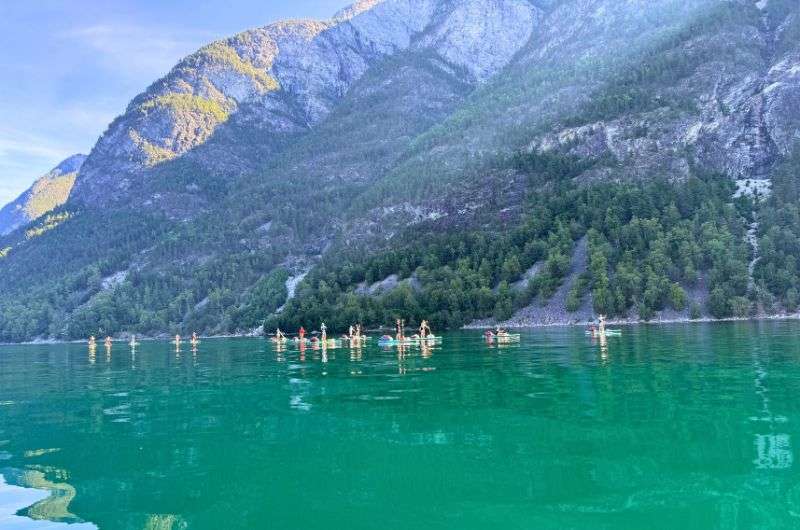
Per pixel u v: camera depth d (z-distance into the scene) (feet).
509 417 104.47
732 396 112.98
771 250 478.59
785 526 56.34
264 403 134.41
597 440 85.92
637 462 75.25
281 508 66.39
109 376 221.46
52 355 414.82
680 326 376.89
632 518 59.31
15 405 150.92
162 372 227.61
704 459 75.15
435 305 533.14
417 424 103.09
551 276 529.45
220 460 85.87
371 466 79.61
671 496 64.08
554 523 58.90
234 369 225.35
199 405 136.46
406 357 238.68
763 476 68.54
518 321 500.33
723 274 468.34
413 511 63.67
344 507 65.77
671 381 134.92
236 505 67.72
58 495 73.46
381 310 537.24
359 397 135.64
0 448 99.50
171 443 97.96
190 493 72.33
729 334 280.92
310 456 86.02
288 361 252.62
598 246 522.47
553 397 122.21
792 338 243.19
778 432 85.30
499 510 62.69
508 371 171.01
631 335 305.94
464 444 88.02
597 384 136.15
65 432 111.14
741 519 58.08
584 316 480.64
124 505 69.21
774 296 454.81
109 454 92.38
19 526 63.72
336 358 253.03
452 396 130.41
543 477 71.82
